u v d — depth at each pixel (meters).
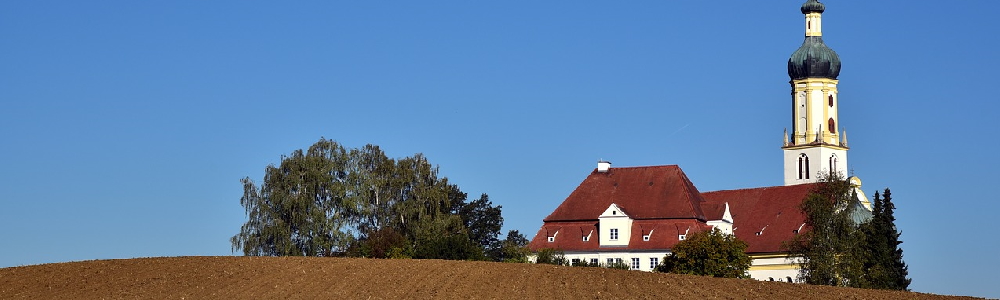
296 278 99.06
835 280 135.75
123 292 94.38
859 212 152.50
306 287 95.06
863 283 135.12
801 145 195.12
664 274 102.81
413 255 135.25
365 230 151.00
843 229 138.25
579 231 157.50
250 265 105.62
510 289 93.88
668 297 91.56
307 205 149.38
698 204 159.38
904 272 140.88
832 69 195.75
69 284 98.38
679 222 154.75
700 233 132.88
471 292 92.62
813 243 138.50
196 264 106.56
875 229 141.25
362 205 150.75
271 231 147.62
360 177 151.88
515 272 101.56
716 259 128.88
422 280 97.62
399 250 136.12
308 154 152.25
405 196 153.12
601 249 155.38
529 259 151.38
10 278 101.38
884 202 144.38
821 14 198.12
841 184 142.75
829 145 194.12
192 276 100.75
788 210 158.50
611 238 155.50
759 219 159.75
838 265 136.25
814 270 137.25
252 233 149.00
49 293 95.00
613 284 96.75
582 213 158.62
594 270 103.75
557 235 158.00
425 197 151.62
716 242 129.62
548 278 99.00
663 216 155.50
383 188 152.62
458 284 95.88
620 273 102.25
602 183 161.12
